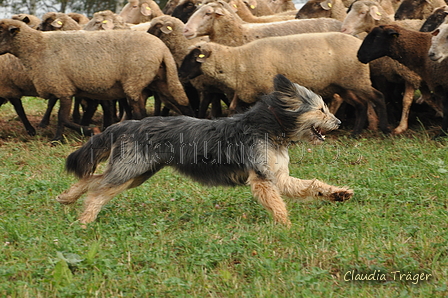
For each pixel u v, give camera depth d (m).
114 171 8.15
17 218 8.08
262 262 6.57
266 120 7.94
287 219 7.85
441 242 7.08
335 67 13.12
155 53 13.18
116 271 6.39
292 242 7.17
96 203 8.17
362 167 10.88
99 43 13.13
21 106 14.71
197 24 14.41
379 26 12.55
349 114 15.67
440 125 14.12
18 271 6.38
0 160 11.98
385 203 8.80
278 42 13.13
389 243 6.98
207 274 6.47
